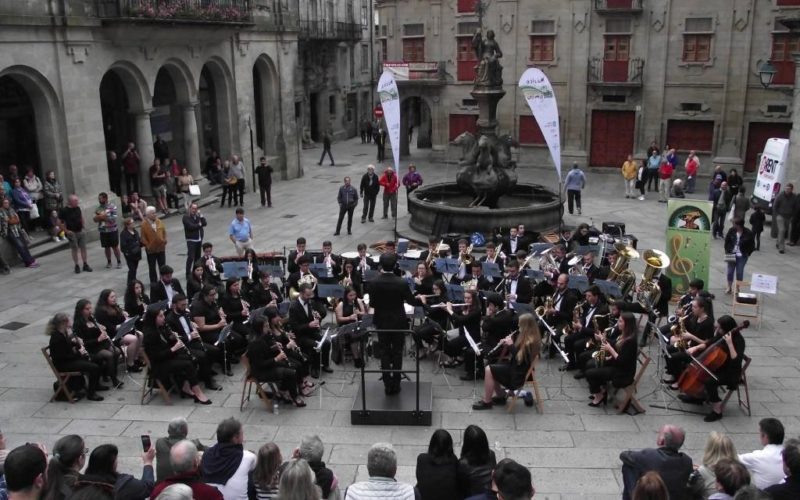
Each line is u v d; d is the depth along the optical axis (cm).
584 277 1223
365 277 1366
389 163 3675
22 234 1745
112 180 2356
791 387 1120
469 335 1112
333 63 4581
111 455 602
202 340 1154
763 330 1370
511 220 1892
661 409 1051
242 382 1148
